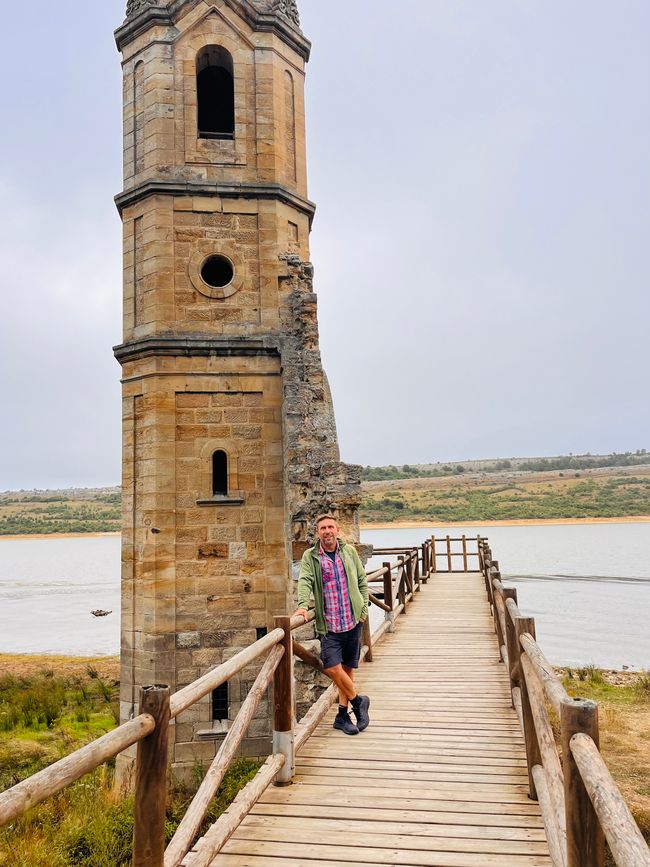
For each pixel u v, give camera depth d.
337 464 12.80
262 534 14.23
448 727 7.79
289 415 13.28
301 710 11.23
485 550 22.34
